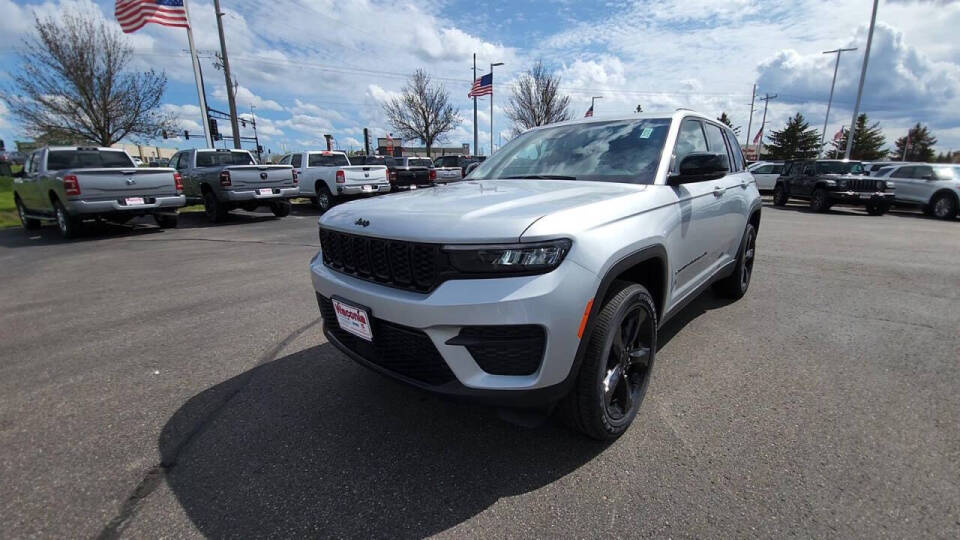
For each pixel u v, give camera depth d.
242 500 2.02
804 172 16.27
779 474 2.10
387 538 1.81
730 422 2.52
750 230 4.66
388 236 2.11
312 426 2.59
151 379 3.19
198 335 3.99
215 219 12.14
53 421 2.68
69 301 5.07
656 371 3.13
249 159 13.91
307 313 4.53
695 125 3.50
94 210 9.19
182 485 2.12
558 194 2.44
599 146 3.24
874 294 4.89
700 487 2.03
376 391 2.97
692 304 4.58
